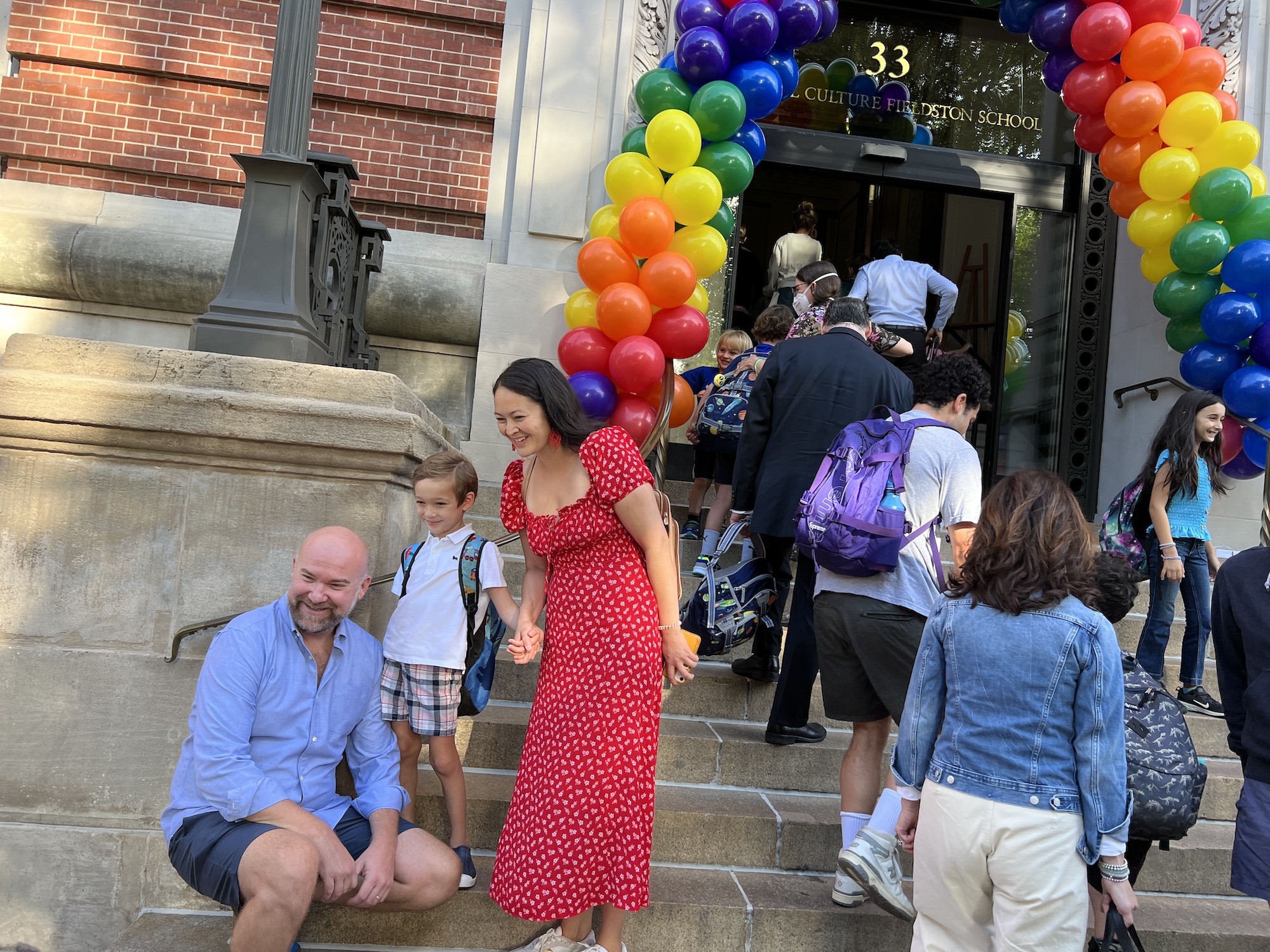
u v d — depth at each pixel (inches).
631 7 214.8
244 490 113.7
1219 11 227.1
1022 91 265.0
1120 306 248.8
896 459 110.3
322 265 140.3
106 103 208.2
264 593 113.2
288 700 97.6
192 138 209.8
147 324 205.8
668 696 148.6
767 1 167.9
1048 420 254.7
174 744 111.7
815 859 121.2
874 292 214.7
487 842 116.7
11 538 111.1
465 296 210.2
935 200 280.8
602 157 213.6
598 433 93.0
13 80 206.1
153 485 112.8
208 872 90.0
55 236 195.6
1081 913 78.7
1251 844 92.5
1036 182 256.4
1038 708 79.4
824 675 114.3
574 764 91.5
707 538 178.1
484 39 219.1
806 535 110.2
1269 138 216.1
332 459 113.2
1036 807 78.5
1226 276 180.2
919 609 107.2
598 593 94.2
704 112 163.5
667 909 106.9
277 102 128.6
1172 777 96.1
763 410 138.7
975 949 83.7
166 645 112.4
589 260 161.3
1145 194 191.5
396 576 109.6
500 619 111.3
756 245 307.7
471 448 206.8
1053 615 80.7
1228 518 214.2
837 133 254.4
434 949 105.2
